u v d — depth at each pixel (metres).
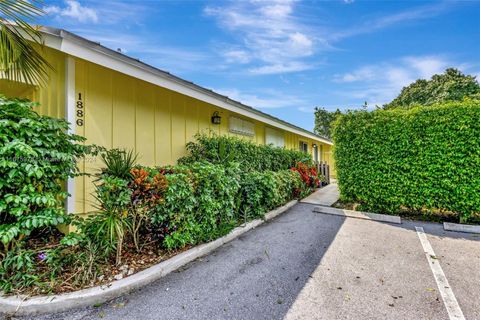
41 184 2.92
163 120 5.59
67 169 3.20
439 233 4.70
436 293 2.69
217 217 4.37
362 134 5.96
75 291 2.45
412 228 4.99
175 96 5.90
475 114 4.98
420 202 5.41
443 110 5.20
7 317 2.22
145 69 4.42
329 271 3.18
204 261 3.43
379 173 5.78
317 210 6.37
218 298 2.57
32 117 2.88
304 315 2.31
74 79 4.04
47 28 3.35
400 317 2.29
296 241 4.24
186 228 3.57
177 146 5.92
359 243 4.16
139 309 2.37
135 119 5.01
